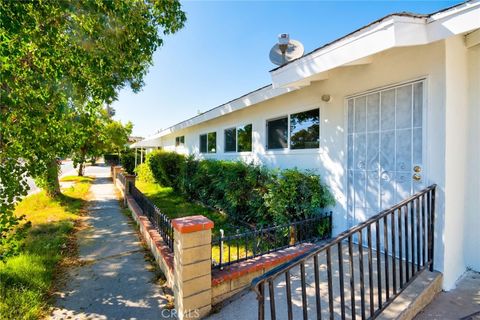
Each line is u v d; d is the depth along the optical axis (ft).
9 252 10.28
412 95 10.63
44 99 9.30
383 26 8.68
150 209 17.62
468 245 10.44
